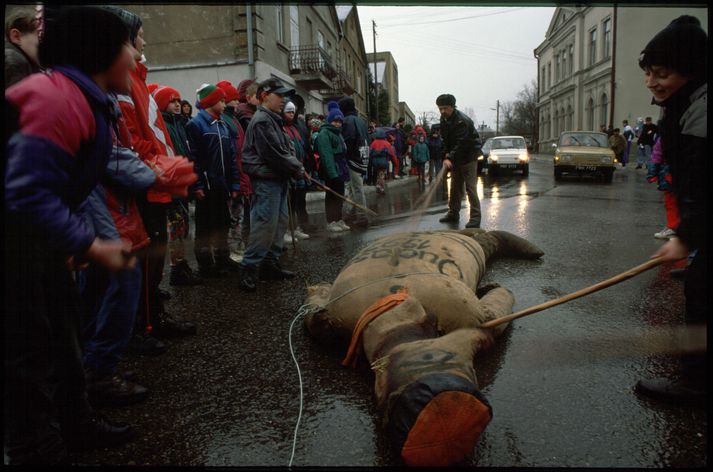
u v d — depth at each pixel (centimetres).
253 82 689
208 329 366
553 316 361
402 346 228
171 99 493
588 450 210
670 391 245
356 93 3228
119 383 261
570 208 928
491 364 289
